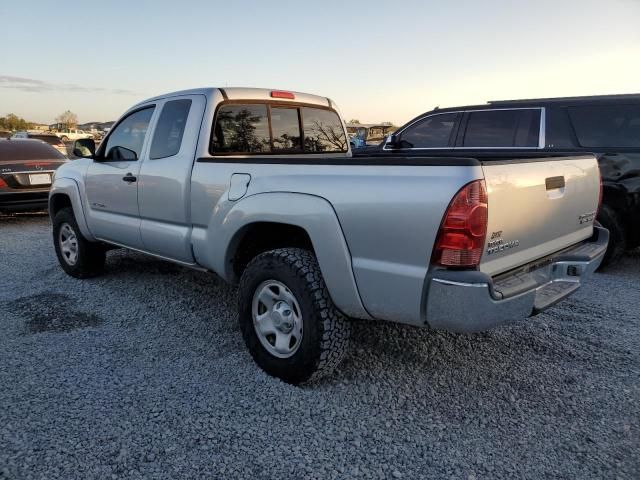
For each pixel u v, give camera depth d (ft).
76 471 8.04
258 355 11.26
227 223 11.71
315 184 10.11
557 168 10.54
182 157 13.26
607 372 11.56
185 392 10.44
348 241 9.57
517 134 21.81
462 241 8.30
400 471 8.20
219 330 13.75
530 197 9.58
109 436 8.93
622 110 19.60
